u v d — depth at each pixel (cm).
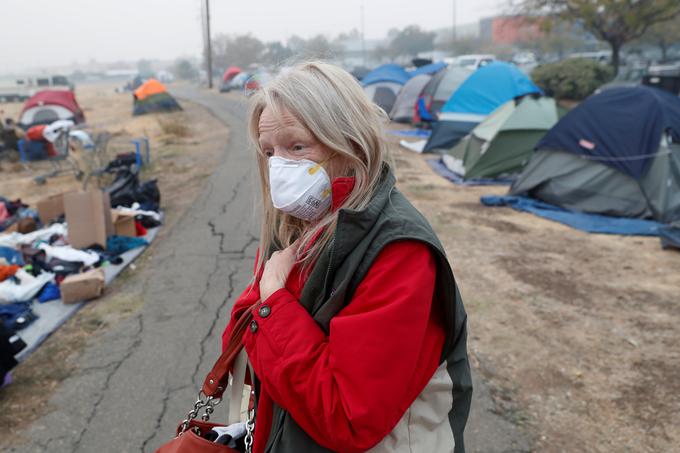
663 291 465
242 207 761
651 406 299
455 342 113
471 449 266
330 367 100
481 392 313
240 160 1134
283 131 111
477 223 696
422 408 111
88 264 523
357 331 97
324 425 100
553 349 363
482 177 980
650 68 2562
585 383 322
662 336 379
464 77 1594
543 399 307
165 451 125
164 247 604
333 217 112
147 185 746
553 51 4591
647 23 2142
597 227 668
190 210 761
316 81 110
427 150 1284
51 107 1705
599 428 282
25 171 1220
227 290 477
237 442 133
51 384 339
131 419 302
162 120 2136
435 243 102
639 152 707
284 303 110
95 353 376
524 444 270
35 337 399
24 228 636
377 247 101
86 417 305
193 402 315
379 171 112
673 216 682
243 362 133
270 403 118
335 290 107
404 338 97
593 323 402
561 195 763
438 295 108
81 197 572
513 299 448
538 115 988
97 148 1085
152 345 383
